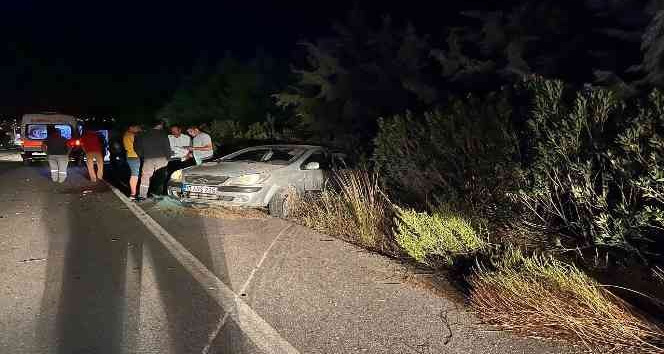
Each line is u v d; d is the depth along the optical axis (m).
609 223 5.83
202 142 14.16
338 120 15.95
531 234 6.85
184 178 11.19
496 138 7.41
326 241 8.23
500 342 4.73
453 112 8.73
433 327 5.08
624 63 9.02
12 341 4.81
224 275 6.64
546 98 6.84
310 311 5.49
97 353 4.60
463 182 7.98
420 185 8.58
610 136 6.28
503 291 5.31
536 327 4.91
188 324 5.19
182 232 8.95
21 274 6.67
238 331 5.04
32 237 8.62
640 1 8.55
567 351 4.52
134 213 10.66
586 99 6.54
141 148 12.51
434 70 13.95
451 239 6.76
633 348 4.46
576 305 4.95
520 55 10.38
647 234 5.73
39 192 13.94
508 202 7.23
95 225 9.53
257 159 12.39
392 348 4.68
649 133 5.62
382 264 7.02
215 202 10.76
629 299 5.35
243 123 24.50
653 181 5.32
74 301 5.77
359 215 8.56
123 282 6.38
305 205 10.32
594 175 6.25
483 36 12.05
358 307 5.59
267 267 6.95
